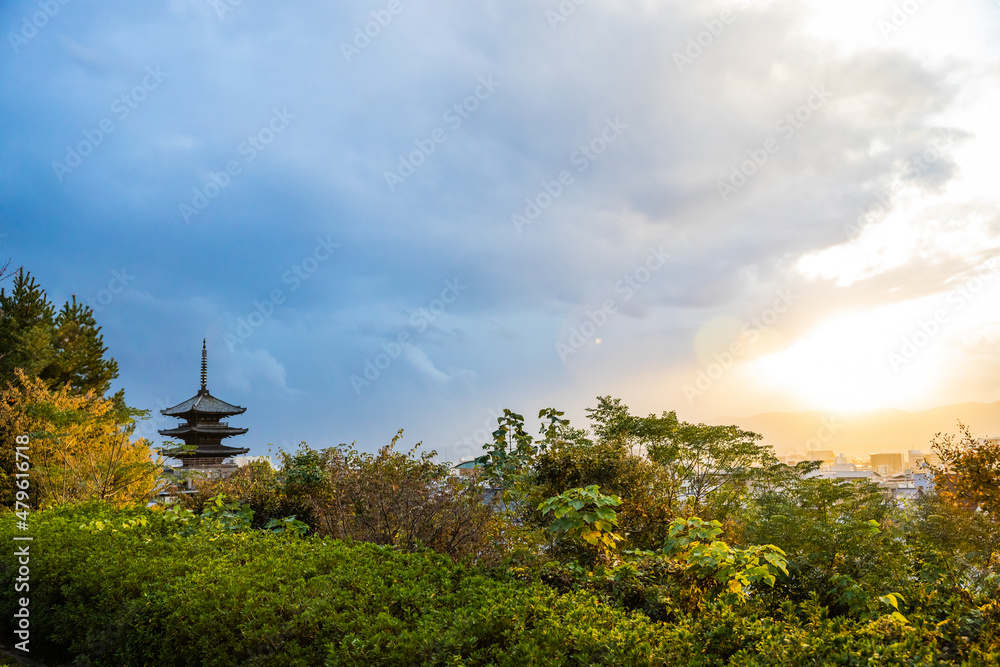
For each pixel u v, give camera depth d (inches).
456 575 201.9
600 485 359.9
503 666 134.8
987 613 154.2
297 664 156.5
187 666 183.3
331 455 405.1
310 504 392.5
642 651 131.9
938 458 339.6
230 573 208.4
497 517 332.2
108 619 217.8
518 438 384.5
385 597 178.5
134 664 202.5
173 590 206.1
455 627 151.2
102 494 551.8
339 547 240.5
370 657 147.9
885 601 167.5
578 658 132.6
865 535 217.8
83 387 1074.7
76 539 291.4
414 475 364.5
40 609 257.9
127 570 235.5
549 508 252.2
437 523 346.3
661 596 199.8
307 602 175.0
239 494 442.3
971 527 246.2
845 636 132.0
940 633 138.3
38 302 1027.9
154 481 606.2
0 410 620.1
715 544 204.8
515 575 213.2
